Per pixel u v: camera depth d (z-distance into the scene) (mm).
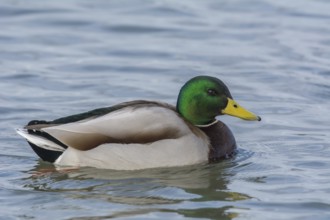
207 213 12102
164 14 25625
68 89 18969
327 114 17219
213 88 14461
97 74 20188
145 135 13797
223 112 14508
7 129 16156
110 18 25125
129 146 13789
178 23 24719
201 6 26406
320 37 23000
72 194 12906
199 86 14477
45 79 19688
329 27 23922
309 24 24281
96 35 23656
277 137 15773
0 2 26453
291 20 24734
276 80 19594
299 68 20422
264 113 17312
